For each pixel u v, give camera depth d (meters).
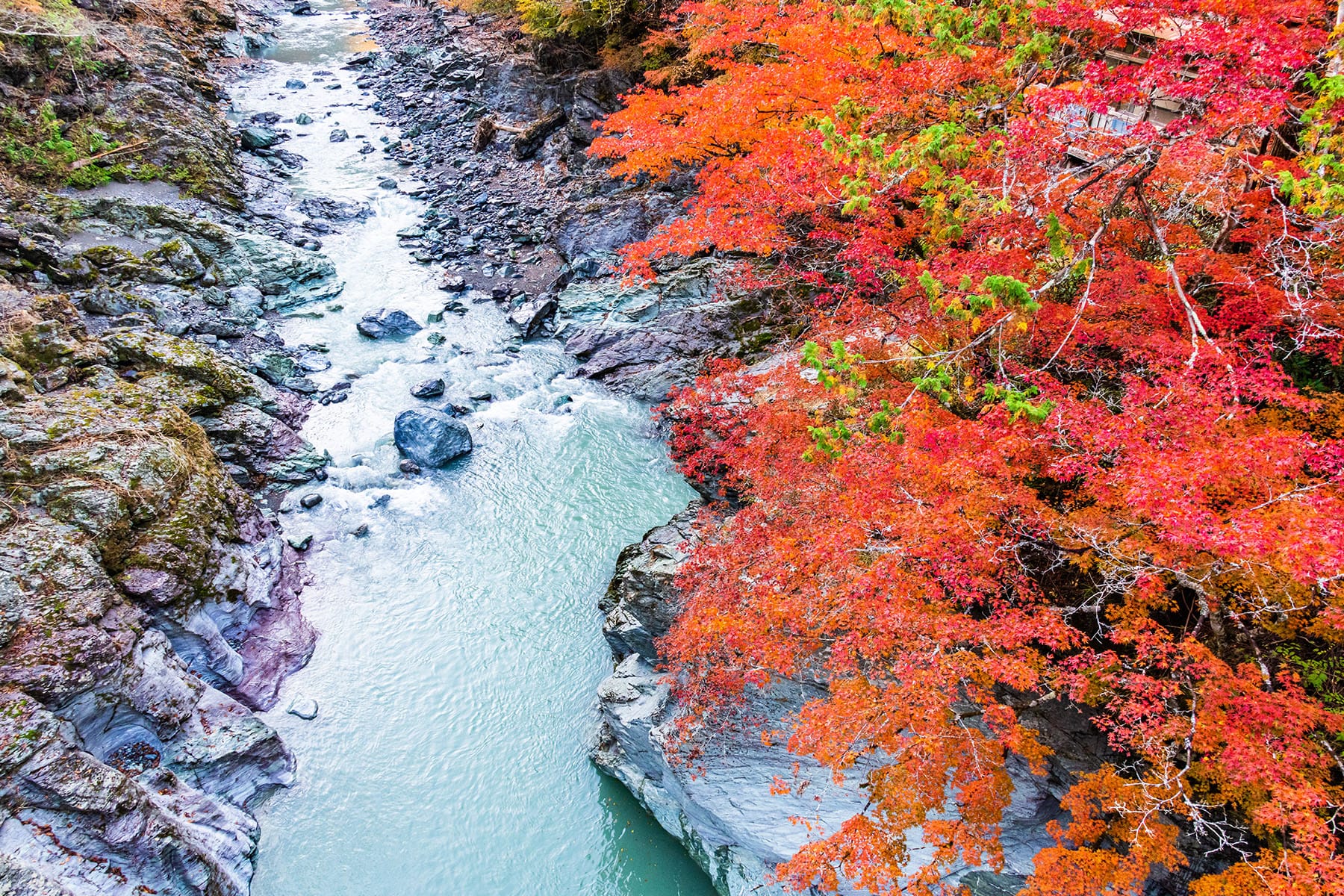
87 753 10.38
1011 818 10.70
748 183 16.05
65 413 14.70
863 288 14.43
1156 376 10.62
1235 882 7.74
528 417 21.19
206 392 18.23
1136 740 8.73
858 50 14.06
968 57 11.55
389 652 15.24
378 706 14.35
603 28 31.69
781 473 12.48
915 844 10.89
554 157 31.50
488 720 14.28
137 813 10.35
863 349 12.59
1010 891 10.26
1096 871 8.30
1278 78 7.96
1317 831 6.98
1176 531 7.32
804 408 14.04
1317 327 9.51
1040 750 9.02
